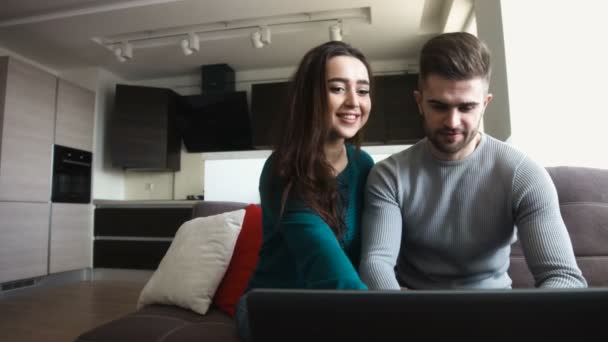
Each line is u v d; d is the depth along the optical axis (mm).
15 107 3867
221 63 5270
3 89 3785
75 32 4312
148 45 4676
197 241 1643
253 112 5055
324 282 716
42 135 4180
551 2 2285
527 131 2232
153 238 4422
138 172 5625
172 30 4480
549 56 2260
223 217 1693
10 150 3797
